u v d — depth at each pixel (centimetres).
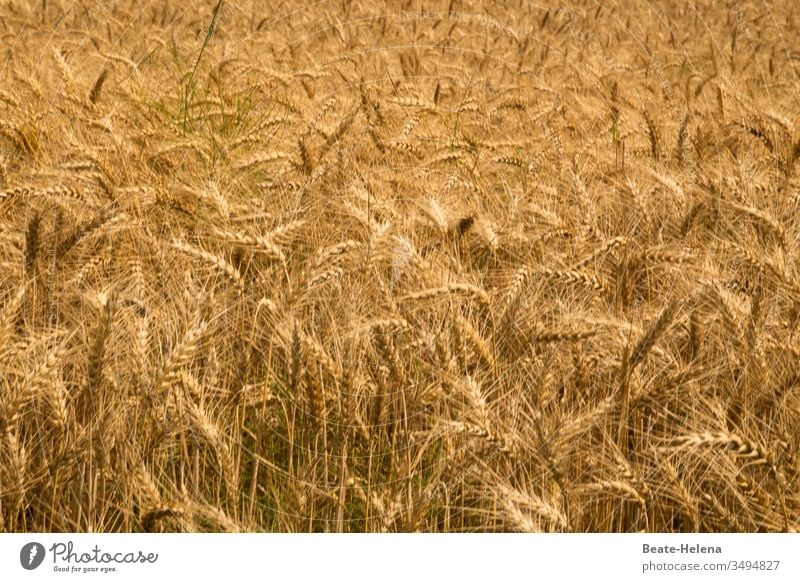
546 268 392
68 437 306
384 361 347
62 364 328
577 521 312
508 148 639
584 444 336
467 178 561
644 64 1073
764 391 341
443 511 330
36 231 362
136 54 887
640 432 341
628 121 711
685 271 428
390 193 521
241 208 479
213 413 347
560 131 695
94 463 306
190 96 707
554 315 386
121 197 452
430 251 441
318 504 334
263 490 343
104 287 376
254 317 351
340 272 346
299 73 737
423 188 529
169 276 400
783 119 607
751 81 972
